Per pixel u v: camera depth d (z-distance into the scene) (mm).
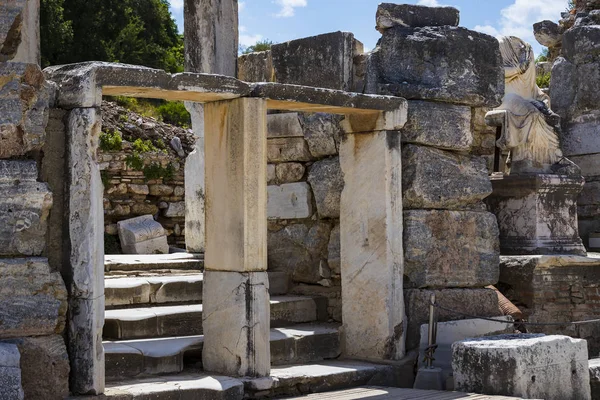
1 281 5996
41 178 6359
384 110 8219
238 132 7215
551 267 9594
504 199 10047
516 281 9547
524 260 9500
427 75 8648
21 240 6109
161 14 30172
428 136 8508
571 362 7855
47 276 6152
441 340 8438
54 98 6398
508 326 8922
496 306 8922
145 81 6609
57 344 6195
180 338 7691
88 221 6309
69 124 6395
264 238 7262
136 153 14359
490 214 9008
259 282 7191
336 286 9094
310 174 9156
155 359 7145
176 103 22203
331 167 8961
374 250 8305
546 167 10195
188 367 7523
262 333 7191
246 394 7035
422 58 8656
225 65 10672
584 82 11172
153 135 14977
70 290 6352
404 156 8508
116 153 14219
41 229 6195
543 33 13242
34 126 6156
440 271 8562
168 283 8344
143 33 29359
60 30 24828
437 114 8578
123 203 14188
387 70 8742
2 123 6035
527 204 9867
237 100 7230
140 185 14383
